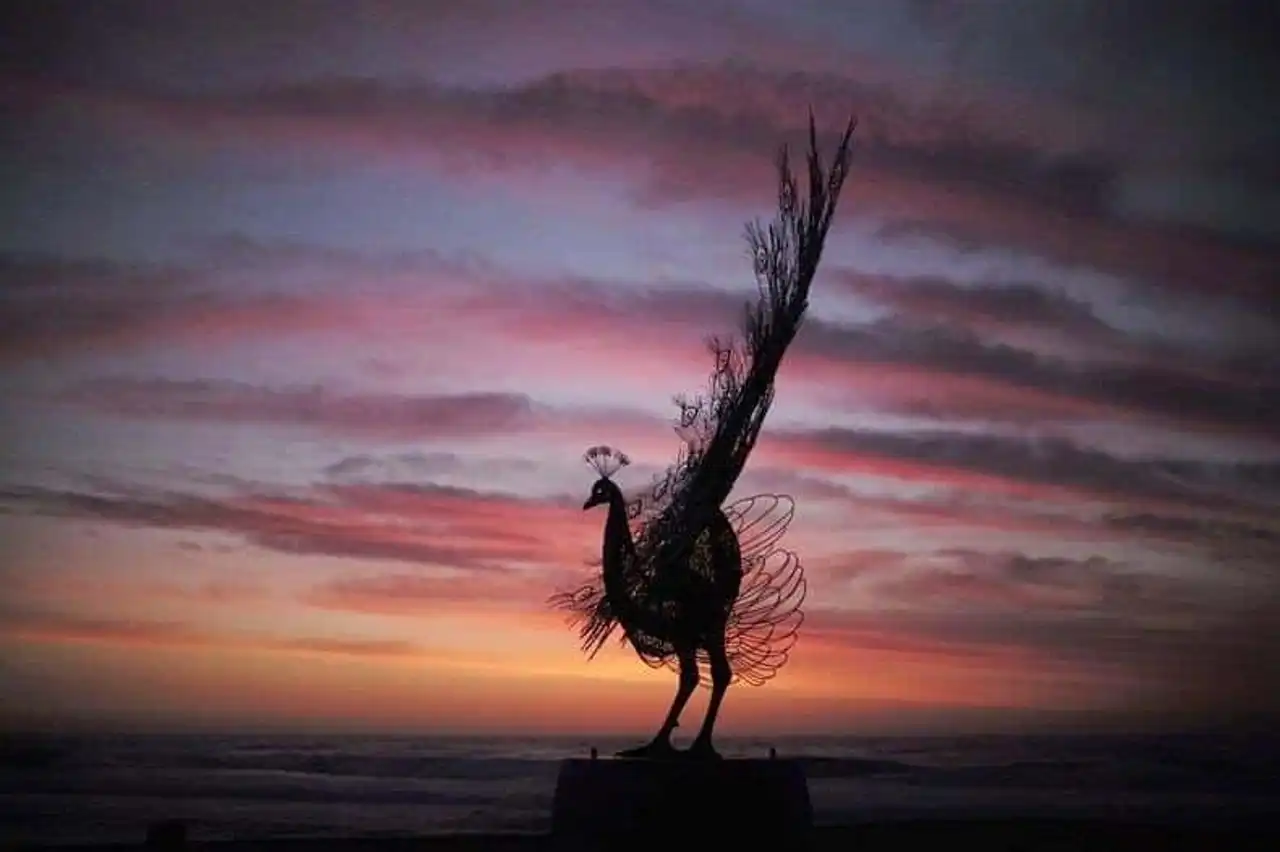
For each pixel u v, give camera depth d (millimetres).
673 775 7438
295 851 9398
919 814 14781
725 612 7789
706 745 7785
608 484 7957
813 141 8594
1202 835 11305
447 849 9398
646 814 7387
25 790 15852
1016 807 14969
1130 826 11633
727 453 7832
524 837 9930
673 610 7766
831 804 15586
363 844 9875
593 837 7457
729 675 7820
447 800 16703
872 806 15430
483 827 14789
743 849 7375
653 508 8070
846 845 10094
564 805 7656
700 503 7773
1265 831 12086
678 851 7332
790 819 7523
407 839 9984
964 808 15273
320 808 15828
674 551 7746
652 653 7977
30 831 14055
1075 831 11219
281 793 16609
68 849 9836
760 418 7891
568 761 7777
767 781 7500
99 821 14789
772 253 8125
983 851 9859
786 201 8328
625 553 7875
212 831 14258
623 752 7902
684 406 10352
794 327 7973
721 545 7801
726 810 7395
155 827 10023
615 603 7840
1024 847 10188
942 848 10031
